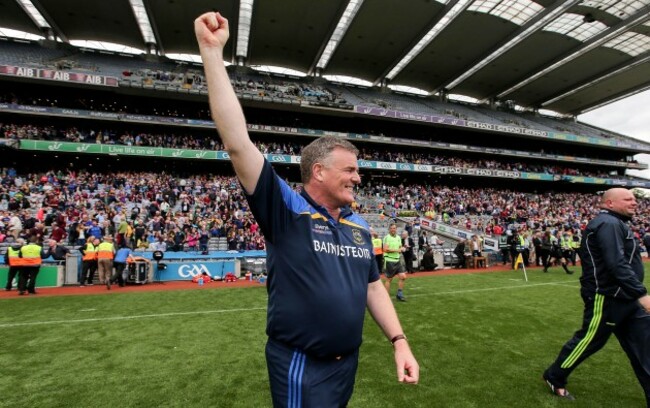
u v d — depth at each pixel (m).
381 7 26.14
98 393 3.61
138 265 11.45
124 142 25.25
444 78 38.53
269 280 1.47
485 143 38.44
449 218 25.62
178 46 31.25
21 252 9.54
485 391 3.64
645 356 3.02
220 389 3.70
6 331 5.88
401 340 1.64
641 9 25.89
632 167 43.75
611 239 3.03
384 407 3.30
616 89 40.44
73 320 6.64
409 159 33.78
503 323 6.32
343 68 36.75
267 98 29.00
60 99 25.83
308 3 25.58
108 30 28.73
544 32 29.45
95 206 18.09
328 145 1.55
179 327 6.13
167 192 21.08
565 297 8.88
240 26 29.06
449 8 25.52
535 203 33.78
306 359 1.38
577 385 3.81
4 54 26.25
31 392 3.64
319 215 1.48
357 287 1.48
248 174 1.28
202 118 28.97
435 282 11.68
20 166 24.30
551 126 43.50
